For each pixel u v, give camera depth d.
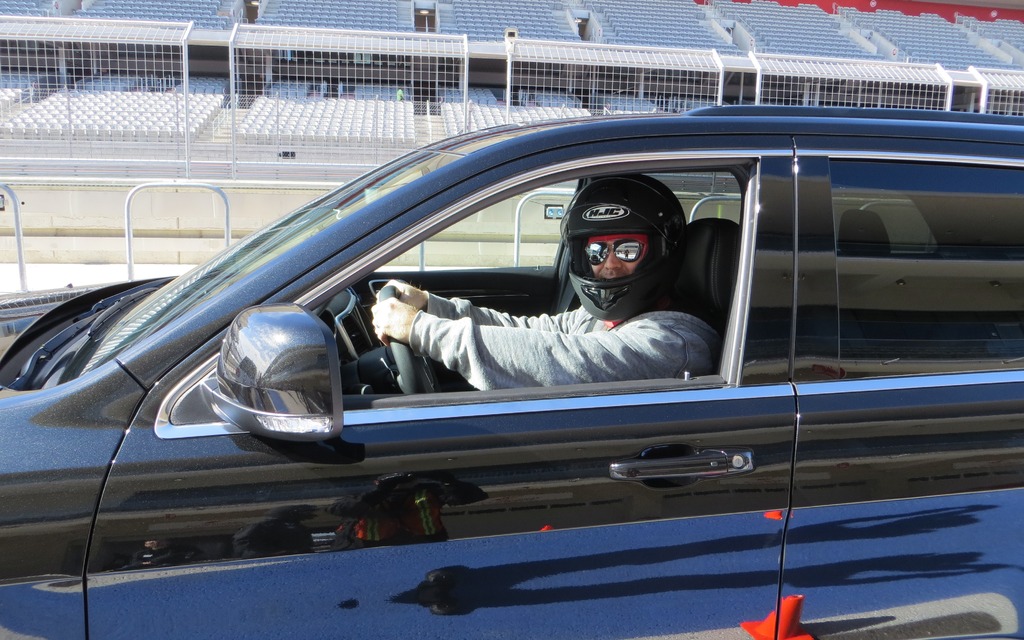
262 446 1.40
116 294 2.50
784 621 1.52
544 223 5.05
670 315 1.93
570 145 1.63
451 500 1.44
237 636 1.36
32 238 9.44
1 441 1.37
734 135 1.67
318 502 1.40
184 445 1.39
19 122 10.42
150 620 1.34
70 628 1.32
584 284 1.94
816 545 1.54
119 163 10.45
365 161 10.61
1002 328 1.75
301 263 1.53
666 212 1.91
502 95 11.38
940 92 10.39
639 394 1.57
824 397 1.58
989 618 1.59
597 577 1.47
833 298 1.63
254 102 10.25
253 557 1.38
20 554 1.31
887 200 1.71
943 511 1.60
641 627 1.47
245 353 1.34
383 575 1.41
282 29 9.91
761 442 1.54
